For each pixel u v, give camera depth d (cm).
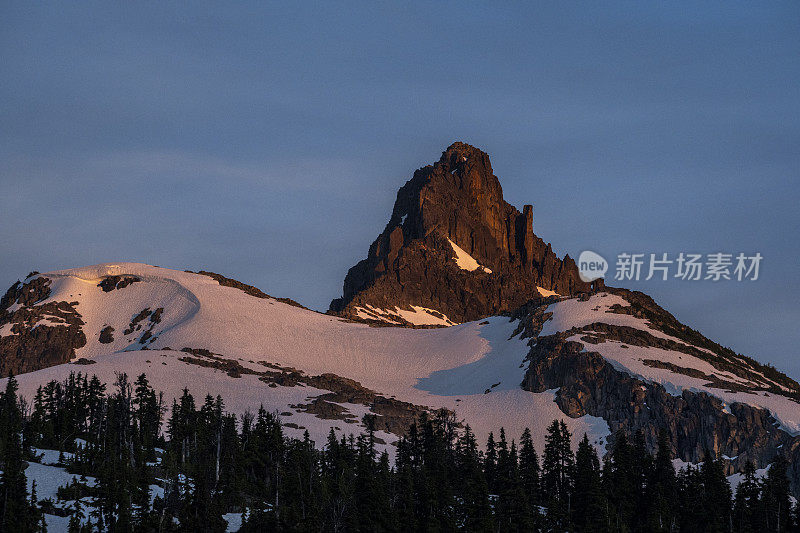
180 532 16162
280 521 16938
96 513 16575
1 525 15550
